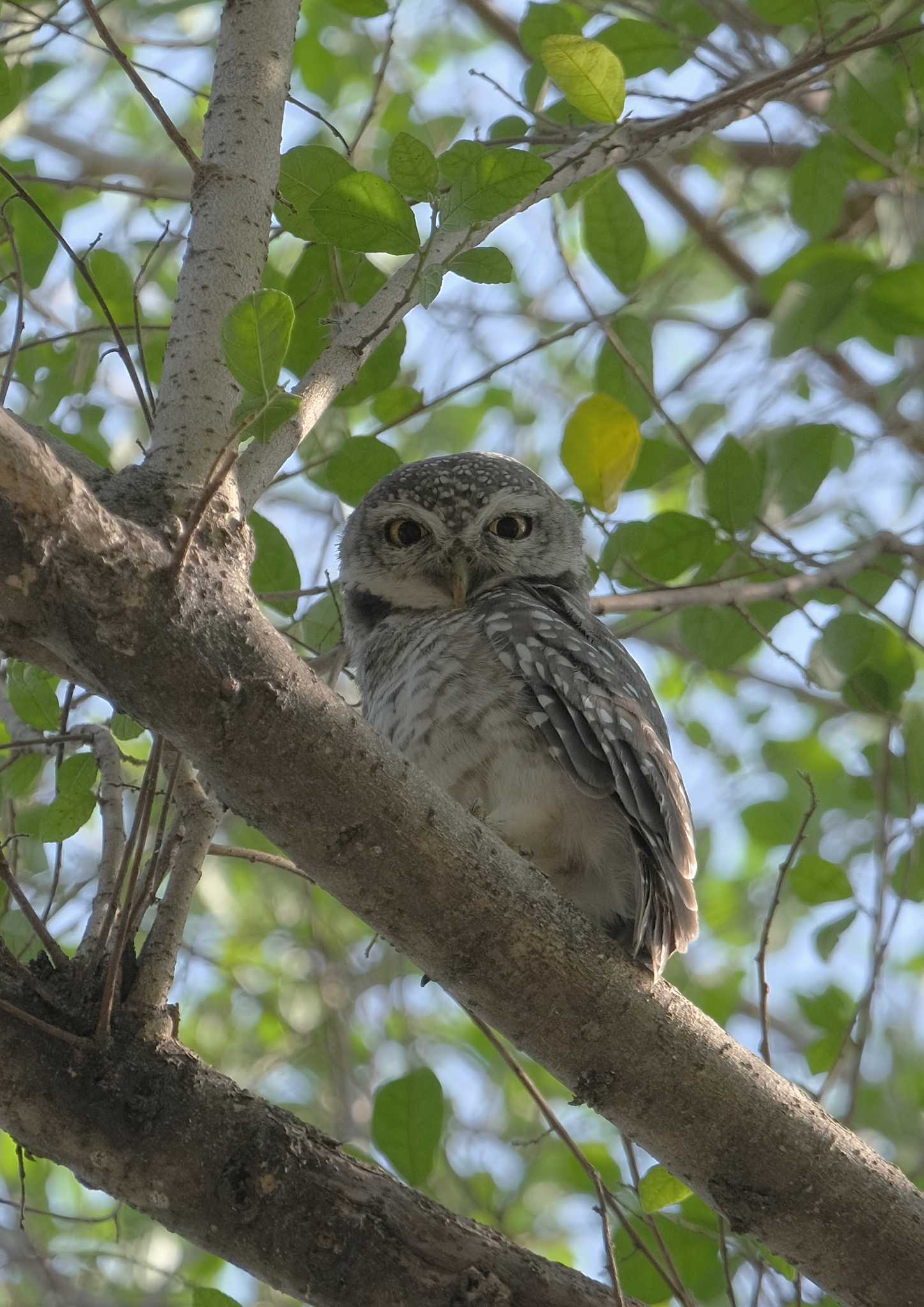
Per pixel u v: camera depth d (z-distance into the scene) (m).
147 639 4.86
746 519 10.05
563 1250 12.66
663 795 7.73
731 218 16.19
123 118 16.27
